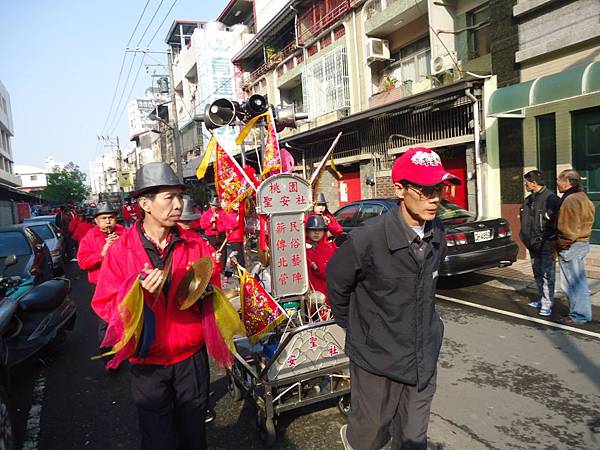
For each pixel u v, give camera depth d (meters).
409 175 1.71
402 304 1.80
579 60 7.25
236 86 26.33
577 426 2.84
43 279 6.68
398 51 12.96
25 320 4.23
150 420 2.06
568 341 4.23
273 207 3.09
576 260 4.64
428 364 1.85
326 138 14.97
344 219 7.83
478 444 2.70
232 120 3.63
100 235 4.05
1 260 6.43
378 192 12.30
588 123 7.37
